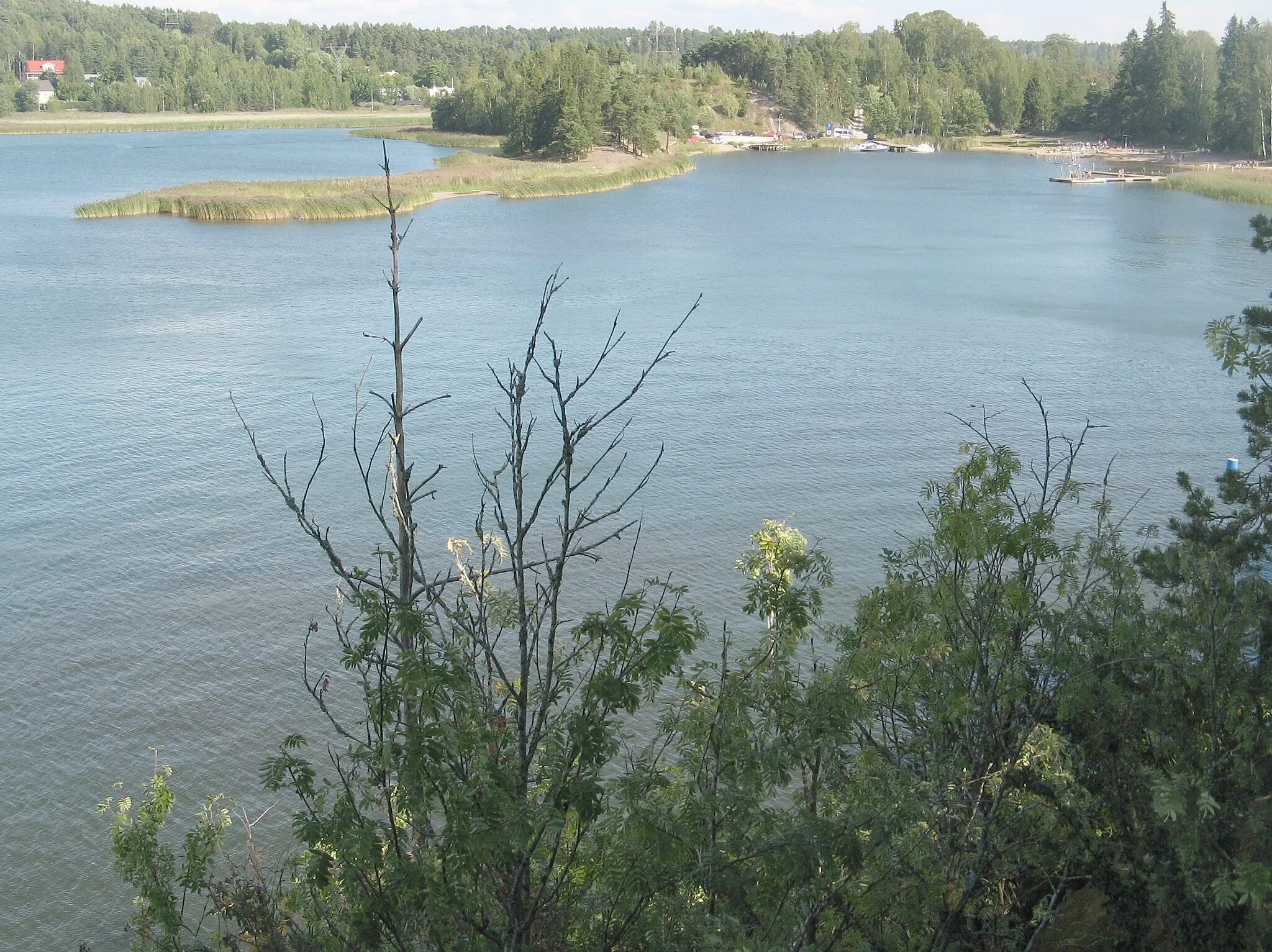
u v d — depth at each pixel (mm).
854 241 126250
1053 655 14797
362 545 43875
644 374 11250
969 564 16797
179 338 76875
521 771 11117
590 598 38469
